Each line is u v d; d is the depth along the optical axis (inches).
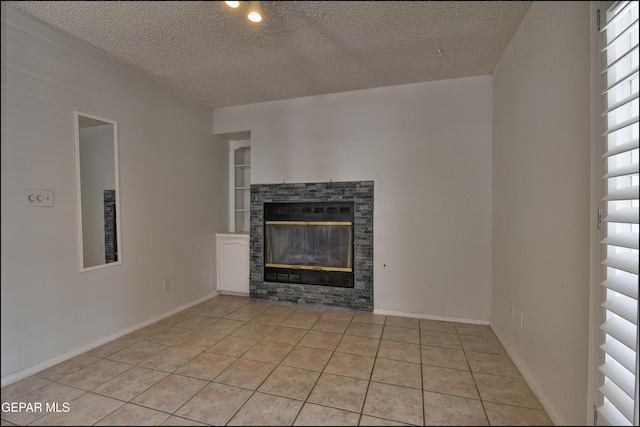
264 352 89.1
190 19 77.5
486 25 79.3
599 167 45.5
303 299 131.5
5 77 71.8
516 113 81.6
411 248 117.0
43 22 78.6
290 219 134.2
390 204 119.3
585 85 49.6
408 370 78.8
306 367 80.7
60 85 83.0
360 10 73.7
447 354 87.2
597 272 46.1
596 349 46.4
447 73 107.7
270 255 137.8
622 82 42.8
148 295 111.2
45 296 79.9
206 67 104.0
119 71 100.3
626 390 38.3
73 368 80.1
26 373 75.9
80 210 88.2
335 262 128.6
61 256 83.5
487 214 108.0
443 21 77.7
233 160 158.7
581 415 51.1
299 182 131.6
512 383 72.9
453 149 111.6
